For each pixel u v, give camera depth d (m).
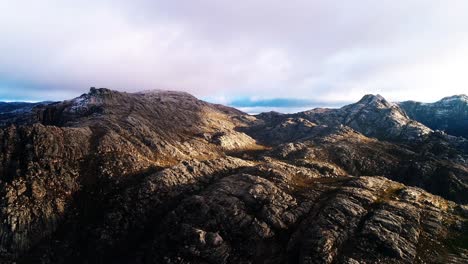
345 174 147.62
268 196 101.25
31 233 97.31
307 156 167.75
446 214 92.94
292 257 81.19
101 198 110.69
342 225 86.81
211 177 127.38
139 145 148.88
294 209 96.62
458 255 75.38
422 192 108.88
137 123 178.62
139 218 104.56
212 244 85.25
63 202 107.31
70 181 113.88
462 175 155.88
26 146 117.62
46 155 117.75
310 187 113.44
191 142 189.75
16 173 109.25
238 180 114.62
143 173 124.69
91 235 99.50
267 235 87.75
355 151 177.38
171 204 109.44
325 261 75.88
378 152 179.38
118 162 126.62
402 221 87.19
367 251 78.19
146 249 92.44
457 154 193.88
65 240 98.56
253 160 174.62
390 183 116.25
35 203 102.94
